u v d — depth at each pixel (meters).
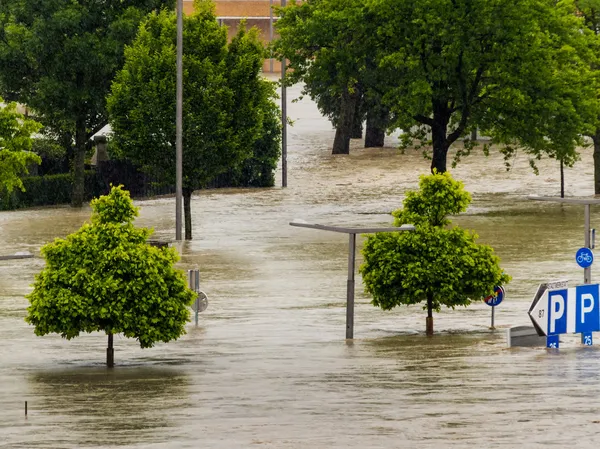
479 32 117.88
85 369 52.06
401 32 120.94
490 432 27.69
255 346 58.69
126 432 30.55
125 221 55.03
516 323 65.75
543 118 121.06
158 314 53.94
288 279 83.00
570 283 77.62
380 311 71.50
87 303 53.00
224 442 27.86
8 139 102.56
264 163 146.62
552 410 31.05
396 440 27.05
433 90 121.38
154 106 106.75
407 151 171.50
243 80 109.94
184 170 107.25
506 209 121.25
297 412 33.66
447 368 44.41
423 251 64.25
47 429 31.78
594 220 110.81
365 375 43.75
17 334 65.12
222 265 89.25
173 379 46.28
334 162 164.50
